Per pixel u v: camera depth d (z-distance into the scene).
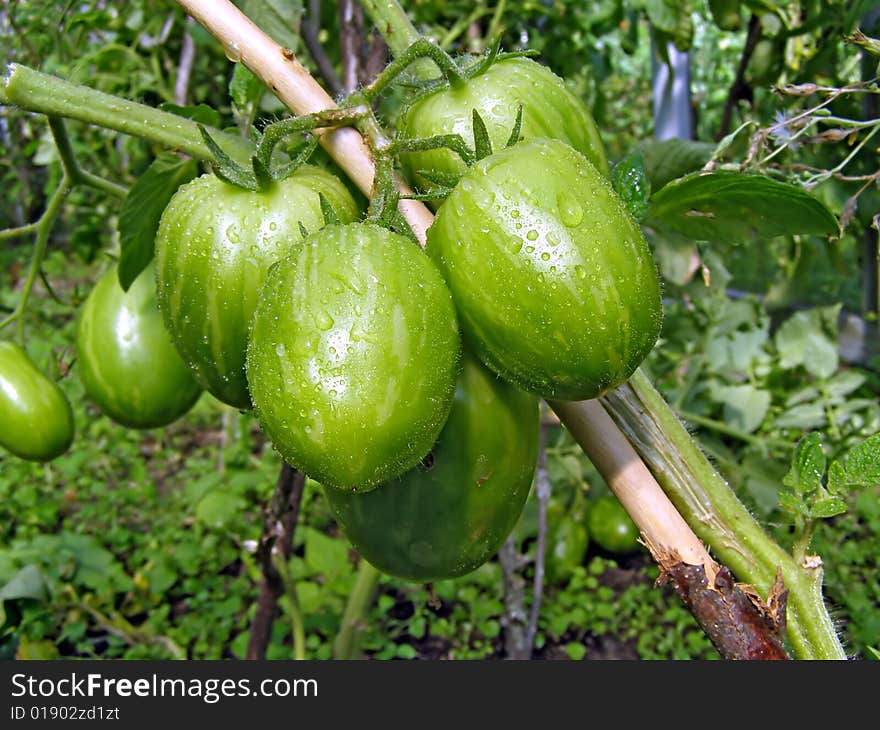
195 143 0.34
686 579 0.27
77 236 0.99
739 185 0.30
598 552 1.07
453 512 0.31
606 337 0.25
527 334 0.25
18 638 0.81
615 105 1.93
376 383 0.24
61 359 0.50
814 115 0.44
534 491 0.96
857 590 0.92
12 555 0.87
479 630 0.94
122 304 0.45
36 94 0.33
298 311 0.24
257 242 0.29
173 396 0.45
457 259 0.26
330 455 0.24
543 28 0.92
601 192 0.26
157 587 0.97
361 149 0.28
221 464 1.16
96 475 1.23
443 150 0.30
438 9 0.81
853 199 0.40
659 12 0.70
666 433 0.29
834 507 0.28
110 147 0.96
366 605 0.70
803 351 1.05
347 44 0.58
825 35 0.68
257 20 0.46
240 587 0.98
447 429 0.30
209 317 0.30
